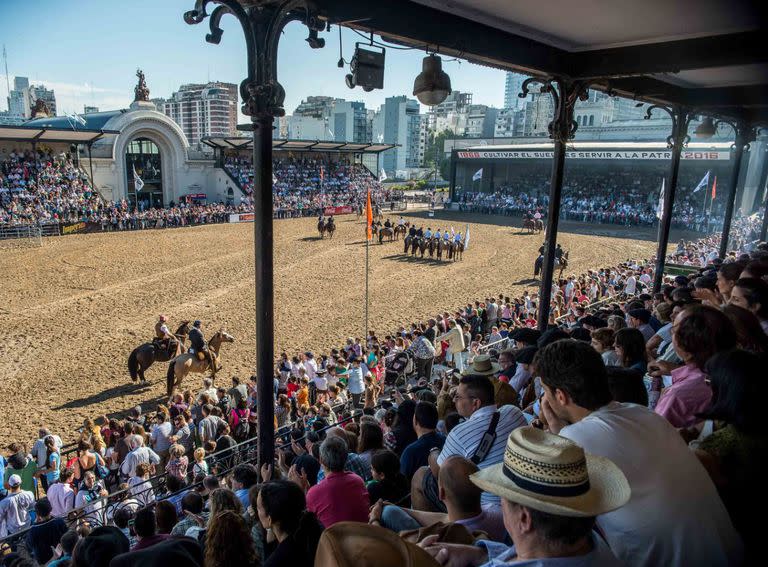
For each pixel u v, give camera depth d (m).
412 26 5.81
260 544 4.56
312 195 56.19
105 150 46.50
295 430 8.93
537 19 6.33
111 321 20.14
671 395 3.69
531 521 1.94
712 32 6.69
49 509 7.62
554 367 2.85
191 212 44.66
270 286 5.36
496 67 7.31
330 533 2.19
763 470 2.73
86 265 28.77
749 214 30.86
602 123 78.50
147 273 27.33
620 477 2.13
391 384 14.02
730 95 10.85
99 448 10.70
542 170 66.12
